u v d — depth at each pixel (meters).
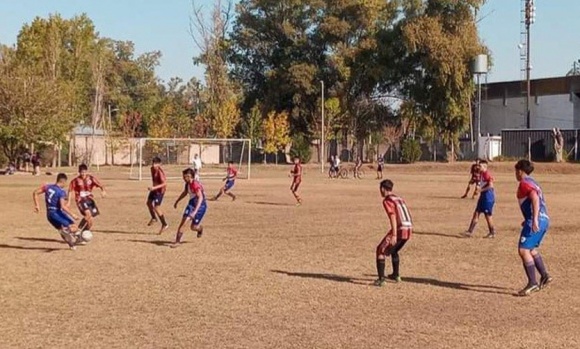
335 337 8.57
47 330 8.91
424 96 73.19
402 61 75.50
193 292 11.37
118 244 17.19
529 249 11.27
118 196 33.22
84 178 17.59
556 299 10.87
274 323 9.31
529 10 68.69
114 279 12.51
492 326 9.15
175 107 96.56
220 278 12.62
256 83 82.88
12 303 10.52
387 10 76.94
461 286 11.91
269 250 16.16
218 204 29.11
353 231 19.81
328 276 12.83
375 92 79.44
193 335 8.68
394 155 79.19
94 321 9.41
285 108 79.50
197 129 78.75
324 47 79.62
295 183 29.31
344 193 35.81
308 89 76.19
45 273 13.12
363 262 14.40
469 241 17.64
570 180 48.50
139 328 9.04
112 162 77.25
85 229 17.66
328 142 79.31
